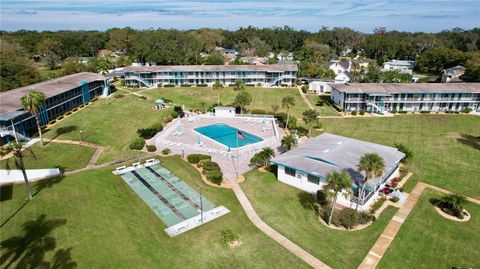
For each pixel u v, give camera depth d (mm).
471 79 117000
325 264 34219
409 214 43031
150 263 33406
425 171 56156
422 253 35969
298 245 37031
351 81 120875
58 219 39594
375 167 37938
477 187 50906
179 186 50000
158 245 36375
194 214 42719
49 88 84500
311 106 96938
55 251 34281
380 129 78250
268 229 39812
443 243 37594
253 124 81438
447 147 67375
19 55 140125
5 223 38906
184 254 35156
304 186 48781
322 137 60844
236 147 66312
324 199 45281
